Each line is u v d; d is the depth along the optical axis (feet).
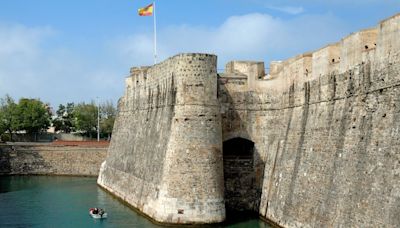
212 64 134.62
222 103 146.30
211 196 128.26
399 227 78.59
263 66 150.41
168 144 134.10
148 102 169.27
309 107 122.11
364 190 90.48
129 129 190.60
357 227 89.97
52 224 138.10
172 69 141.59
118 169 191.52
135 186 161.17
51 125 485.56
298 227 113.50
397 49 87.25
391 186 83.05
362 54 99.04
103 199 180.75
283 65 139.44
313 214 107.65
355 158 96.17
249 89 147.84
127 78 203.00
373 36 98.89
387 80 89.81
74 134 448.24
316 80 118.83
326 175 106.32
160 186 133.69
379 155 88.48
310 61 125.08
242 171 145.38
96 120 446.19
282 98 139.54
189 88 132.36
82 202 174.29
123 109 208.64
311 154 115.96
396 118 85.87
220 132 134.62
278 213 126.31
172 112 137.80
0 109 411.95
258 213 141.49
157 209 132.67
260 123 146.92
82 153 270.46
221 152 133.80
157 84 158.30
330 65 112.47
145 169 153.79
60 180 245.04
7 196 190.19
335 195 100.27
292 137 128.77
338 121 106.32
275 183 133.59
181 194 127.54
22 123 395.34
